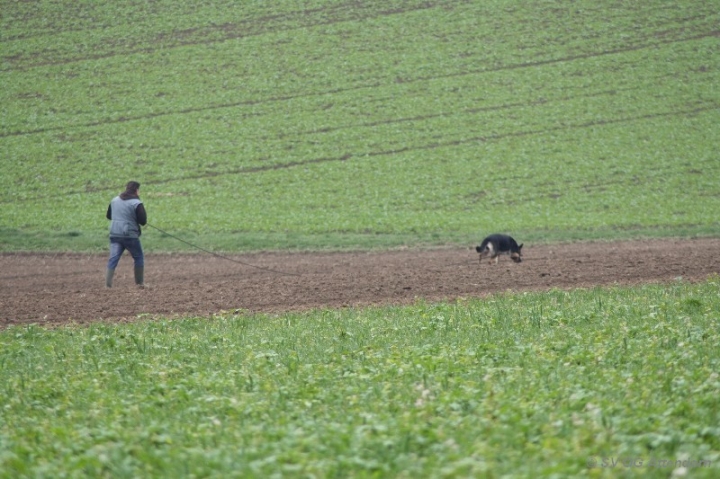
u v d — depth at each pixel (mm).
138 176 108938
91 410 21141
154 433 18203
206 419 19641
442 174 107875
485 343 27516
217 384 23359
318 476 14688
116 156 115500
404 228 84312
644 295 39406
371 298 43812
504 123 125062
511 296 41250
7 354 30688
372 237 80125
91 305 43375
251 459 16000
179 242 78062
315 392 21688
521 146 117625
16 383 25062
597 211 93500
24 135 122562
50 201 99438
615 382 21203
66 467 16219
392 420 17953
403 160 112875
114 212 49750
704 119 125938
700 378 21469
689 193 100688
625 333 28625
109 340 31406
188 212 93125
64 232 83062
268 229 84875
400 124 124938
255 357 27031
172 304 43219
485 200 98625
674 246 72750
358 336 31062
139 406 21359
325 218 89500
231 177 107688
